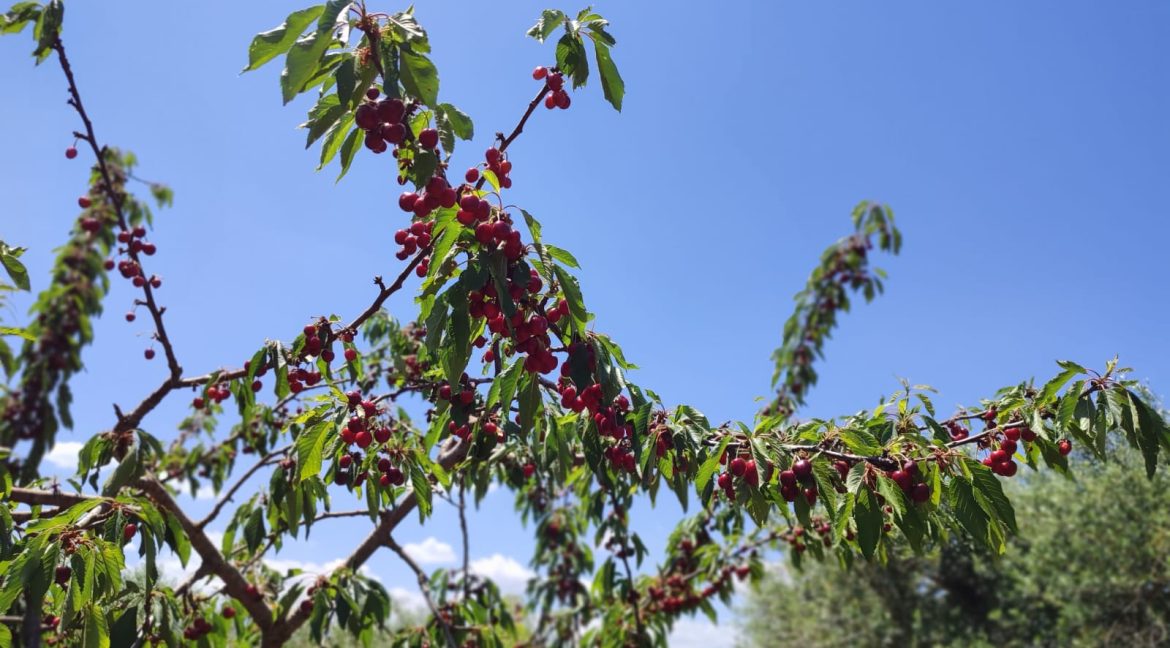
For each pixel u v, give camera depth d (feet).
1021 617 40.27
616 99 8.90
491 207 7.45
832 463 9.43
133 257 13.07
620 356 8.87
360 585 13.79
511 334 7.09
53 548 9.37
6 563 9.47
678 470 9.57
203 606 14.38
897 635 44.24
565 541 25.03
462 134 7.92
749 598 53.11
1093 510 32.73
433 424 11.74
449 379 7.25
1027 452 10.14
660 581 20.21
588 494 19.04
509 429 11.41
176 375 11.64
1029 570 37.88
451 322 7.17
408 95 7.06
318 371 10.89
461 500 17.43
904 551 11.69
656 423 9.54
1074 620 34.83
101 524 10.62
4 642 10.76
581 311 7.64
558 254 7.80
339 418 10.17
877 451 8.81
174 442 19.54
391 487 12.10
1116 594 33.19
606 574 19.48
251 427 18.67
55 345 21.71
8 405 20.34
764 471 8.43
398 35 7.04
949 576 44.34
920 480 8.69
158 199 22.15
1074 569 33.76
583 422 10.89
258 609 14.38
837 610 47.62
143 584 11.82
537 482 19.77
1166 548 31.01
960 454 8.66
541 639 25.52
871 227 28.81
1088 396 9.06
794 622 49.44
